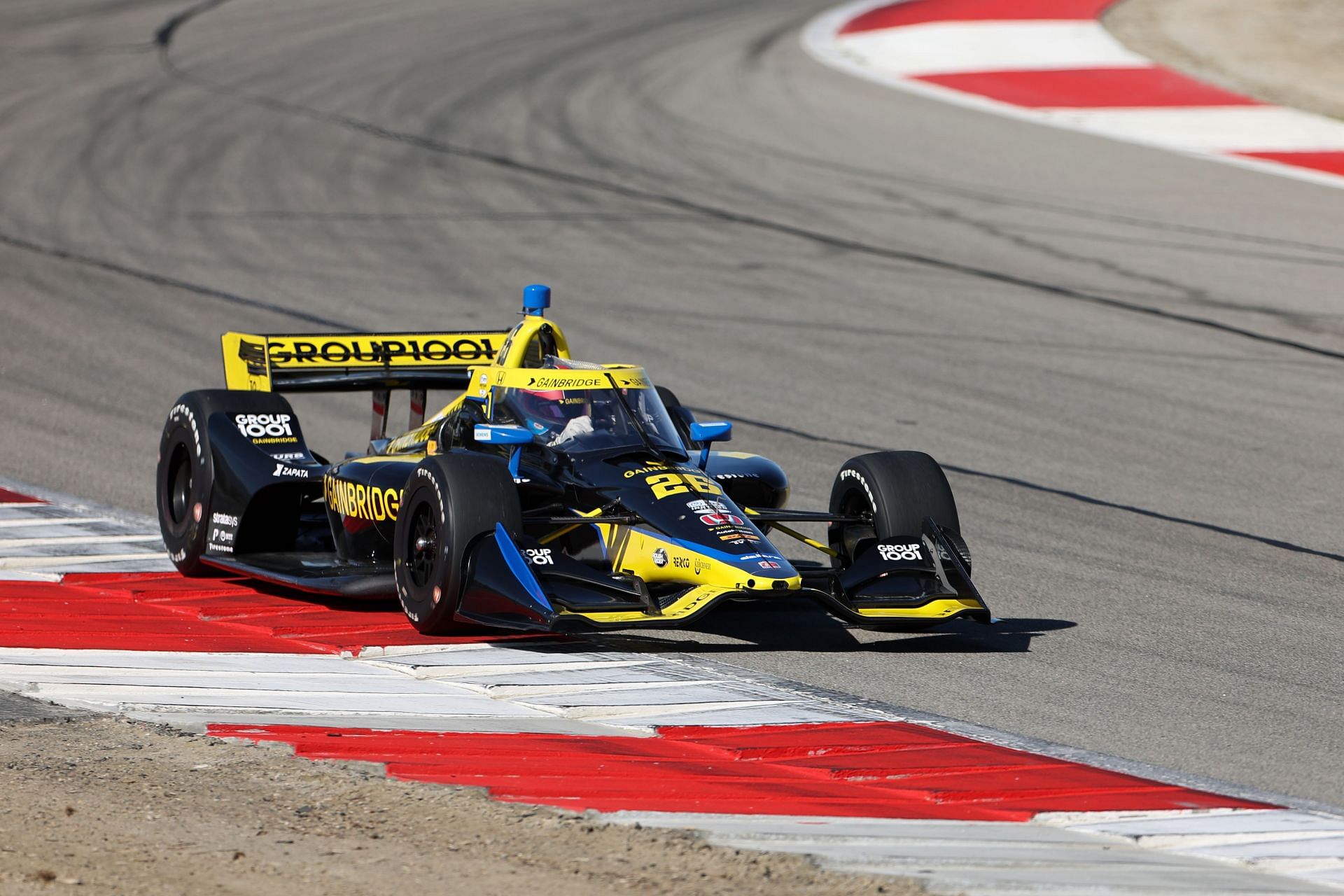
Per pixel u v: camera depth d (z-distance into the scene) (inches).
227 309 2365.9
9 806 756.6
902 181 3203.7
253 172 3243.1
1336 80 4023.1
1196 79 4065.0
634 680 1019.3
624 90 4035.4
